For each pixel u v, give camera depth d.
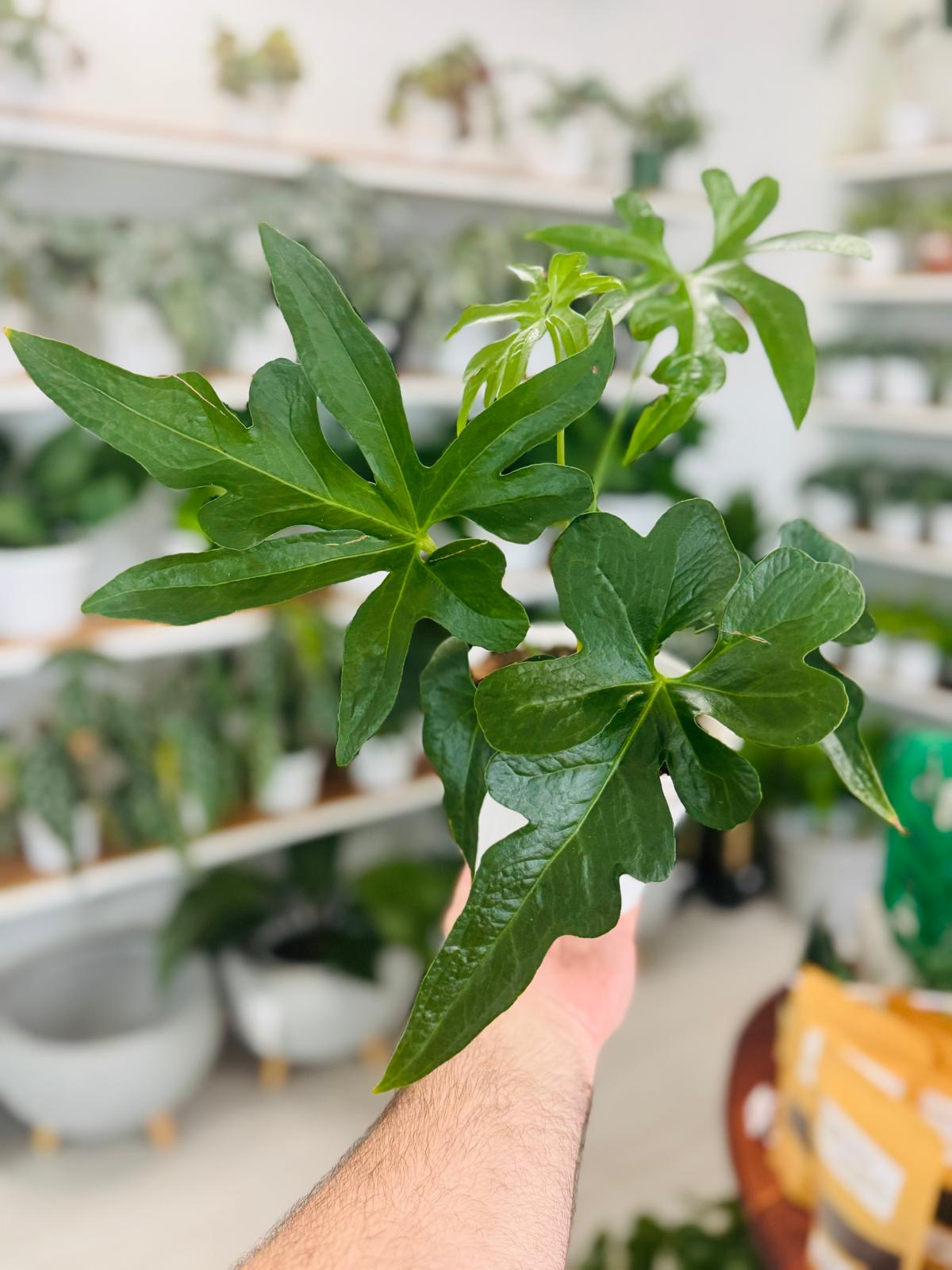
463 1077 0.57
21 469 2.12
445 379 2.34
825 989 1.08
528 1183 0.52
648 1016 2.58
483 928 0.41
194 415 0.42
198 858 2.20
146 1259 1.89
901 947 1.37
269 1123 2.24
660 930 2.92
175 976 2.24
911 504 2.93
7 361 1.92
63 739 2.04
